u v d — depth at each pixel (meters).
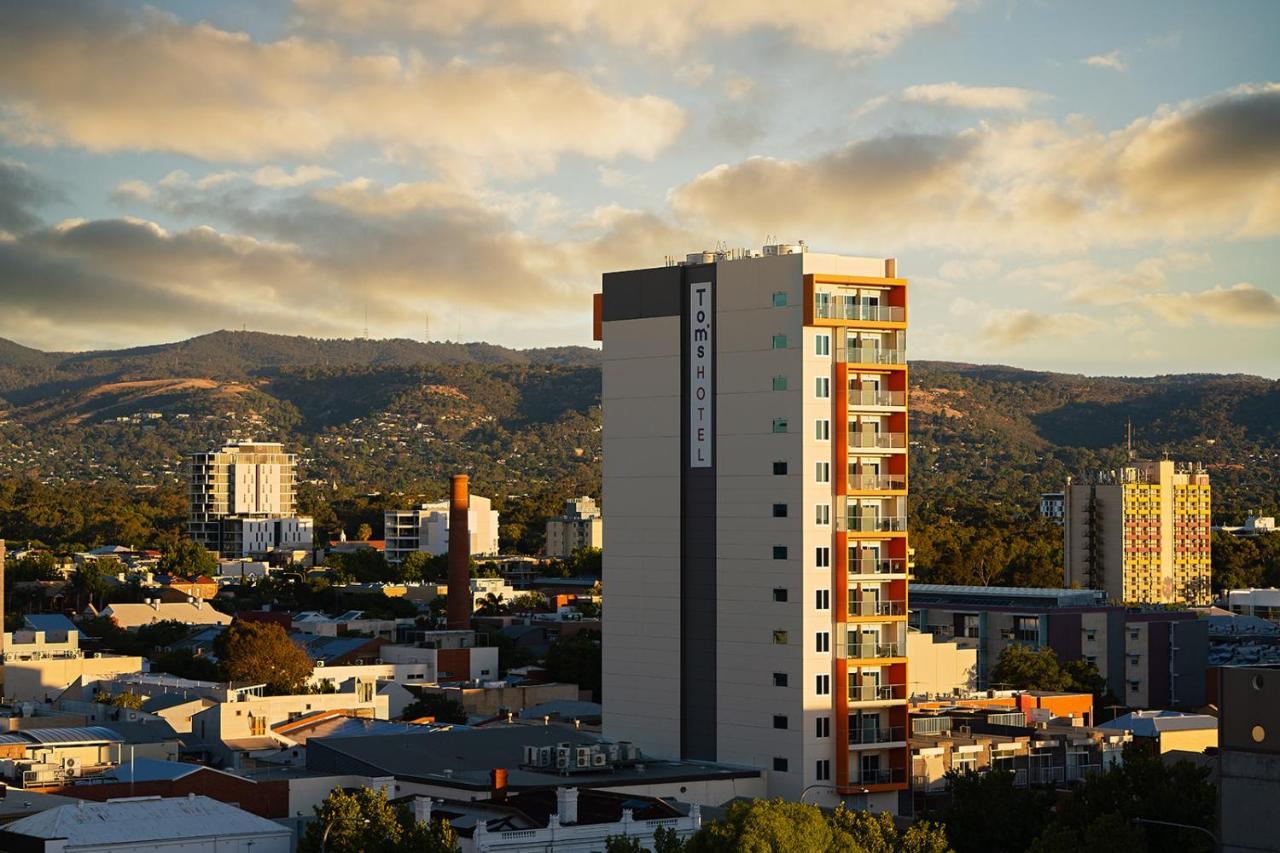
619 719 188.38
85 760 186.50
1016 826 151.50
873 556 180.50
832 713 176.62
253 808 160.88
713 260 186.38
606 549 190.25
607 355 190.62
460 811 149.25
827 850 131.88
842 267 180.12
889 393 181.25
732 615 180.38
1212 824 145.12
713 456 182.25
